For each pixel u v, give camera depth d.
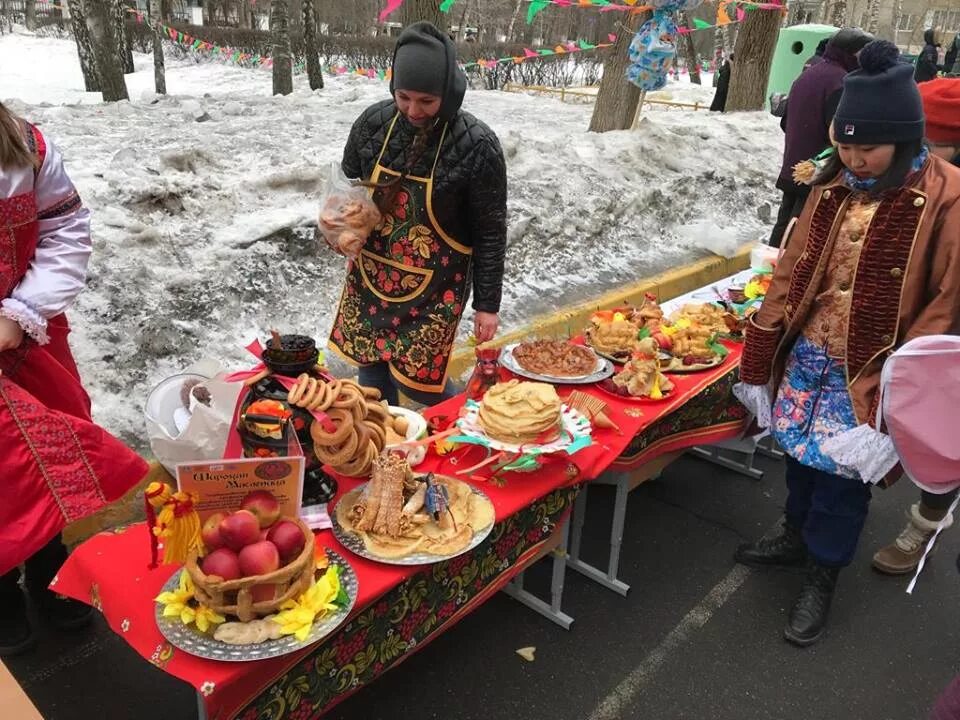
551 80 16.70
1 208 1.83
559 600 2.71
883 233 2.21
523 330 4.44
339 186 2.51
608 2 7.20
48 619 2.52
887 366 1.84
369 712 2.33
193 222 4.27
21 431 1.87
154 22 12.48
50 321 2.11
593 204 6.03
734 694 2.48
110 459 2.03
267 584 1.53
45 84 14.86
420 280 2.65
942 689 2.55
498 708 2.38
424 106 2.33
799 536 3.04
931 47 14.41
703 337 3.12
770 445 4.00
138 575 1.73
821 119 4.74
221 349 3.62
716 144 8.46
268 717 1.61
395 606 1.84
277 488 1.62
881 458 2.29
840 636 2.76
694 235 6.43
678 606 2.87
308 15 12.15
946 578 3.11
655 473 3.05
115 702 2.30
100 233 3.88
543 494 2.20
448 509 1.96
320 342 3.93
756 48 10.68
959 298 2.17
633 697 2.45
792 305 2.47
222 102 7.95
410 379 2.78
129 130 5.89
